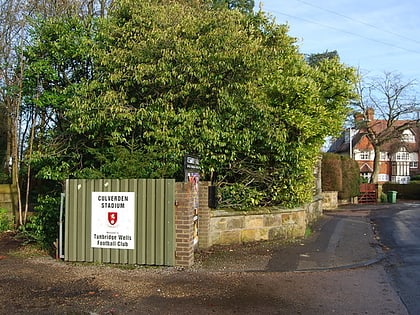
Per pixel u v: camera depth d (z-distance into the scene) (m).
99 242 9.09
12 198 14.47
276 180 12.04
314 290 7.36
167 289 7.35
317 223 16.98
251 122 10.85
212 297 6.95
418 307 6.50
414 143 61.16
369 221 18.44
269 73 11.38
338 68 13.82
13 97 13.50
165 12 11.88
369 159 59.41
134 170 10.05
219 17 11.27
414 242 12.88
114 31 11.73
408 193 41.00
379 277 8.32
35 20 12.67
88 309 6.39
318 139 12.72
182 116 10.47
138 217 8.94
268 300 6.81
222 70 10.69
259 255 10.08
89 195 9.18
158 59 10.86
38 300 6.79
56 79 11.89
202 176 11.39
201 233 10.62
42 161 11.48
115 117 10.54
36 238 11.12
